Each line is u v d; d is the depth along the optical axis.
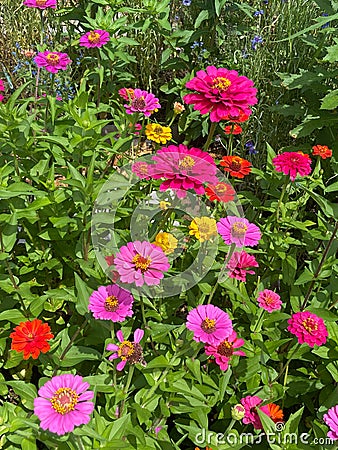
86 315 0.75
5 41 1.79
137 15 1.68
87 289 0.78
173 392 0.77
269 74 1.51
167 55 1.55
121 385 0.77
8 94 1.63
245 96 0.79
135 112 1.03
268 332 0.87
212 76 0.80
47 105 1.06
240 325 0.93
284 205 1.02
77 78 1.66
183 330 0.78
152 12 1.42
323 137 1.36
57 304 0.93
